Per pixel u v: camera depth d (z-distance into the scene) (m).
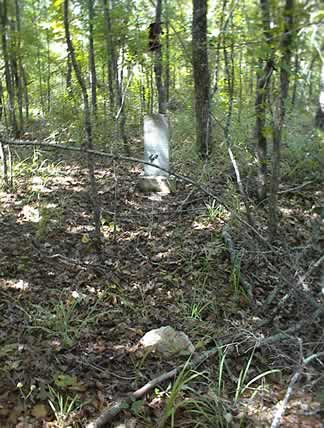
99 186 6.53
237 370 3.38
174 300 4.19
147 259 4.79
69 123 8.73
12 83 8.90
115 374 3.27
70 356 3.39
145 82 10.83
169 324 3.87
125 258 4.80
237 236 5.09
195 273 4.52
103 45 7.64
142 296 4.20
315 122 7.22
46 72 11.43
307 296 3.51
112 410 2.91
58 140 8.30
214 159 7.02
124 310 4.02
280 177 6.56
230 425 2.86
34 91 11.97
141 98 10.30
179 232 5.30
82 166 7.36
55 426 2.84
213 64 7.21
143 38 7.45
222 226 5.36
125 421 2.88
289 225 5.39
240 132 7.43
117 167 7.29
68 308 3.81
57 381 3.10
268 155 6.89
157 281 4.45
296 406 3.03
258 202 5.86
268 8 3.45
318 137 6.87
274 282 4.42
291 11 3.11
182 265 4.71
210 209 5.50
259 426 2.87
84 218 5.55
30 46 8.63
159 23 6.80
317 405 3.03
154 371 3.31
